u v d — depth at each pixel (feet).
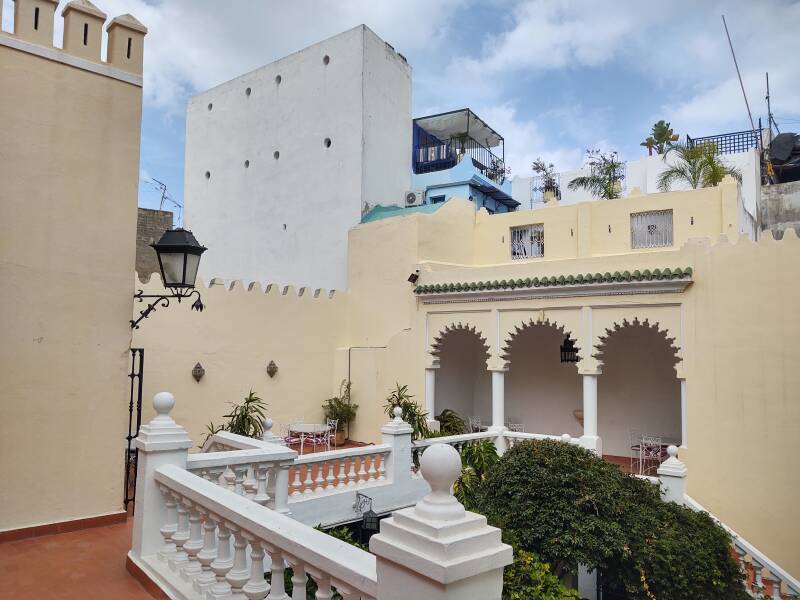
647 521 24.38
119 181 21.99
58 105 20.72
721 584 24.11
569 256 51.70
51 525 19.51
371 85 61.46
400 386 49.73
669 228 47.50
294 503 27.09
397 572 7.60
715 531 26.43
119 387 21.52
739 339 35.96
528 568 20.89
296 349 49.98
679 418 46.44
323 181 62.08
